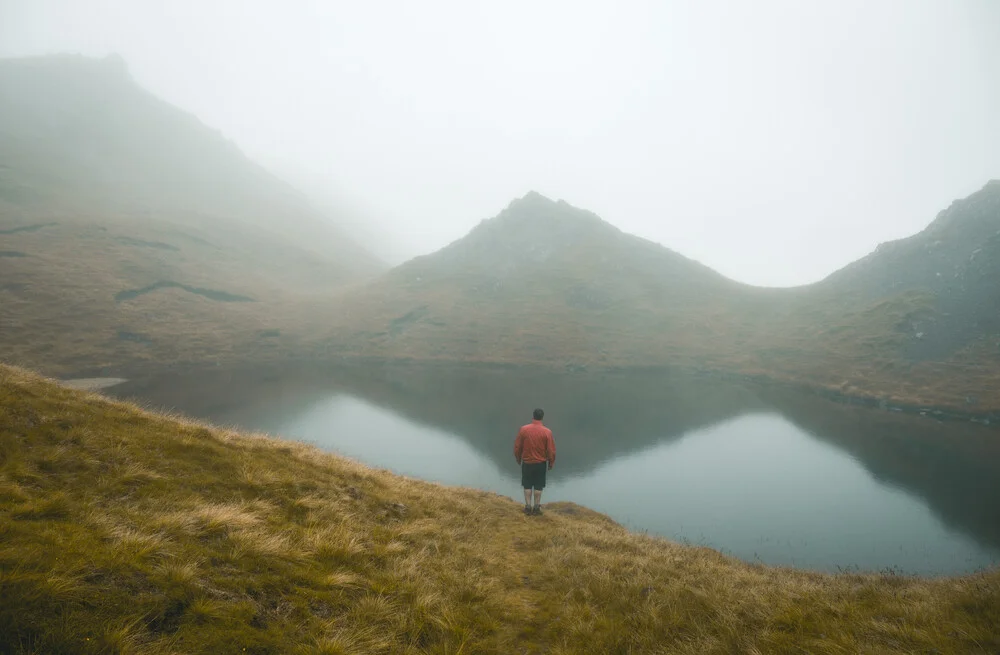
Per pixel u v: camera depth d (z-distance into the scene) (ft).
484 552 28.04
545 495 84.33
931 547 62.85
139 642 11.02
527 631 18.92
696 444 118.01
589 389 198.49
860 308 244.63
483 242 418.72
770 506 78.43
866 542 64.64
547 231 416.46
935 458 105.29
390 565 21.15
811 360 218.79
